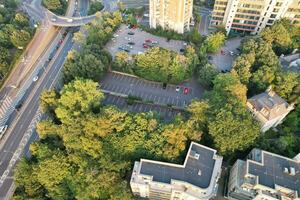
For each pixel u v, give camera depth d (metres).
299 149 141.75
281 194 113.50
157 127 132.62
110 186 121.88
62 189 127.38
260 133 140.62
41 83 189.00
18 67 199.25
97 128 131.00
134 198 132.62
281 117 145.50
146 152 128.00
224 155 134.88
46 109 157.38
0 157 150.75
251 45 171.88
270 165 120.31
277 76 157.75
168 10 193.75
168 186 116.38
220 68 177.62
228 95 142.62
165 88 172.50
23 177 129.25
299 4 184.62
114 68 181.75
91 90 148.00
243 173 122.06
